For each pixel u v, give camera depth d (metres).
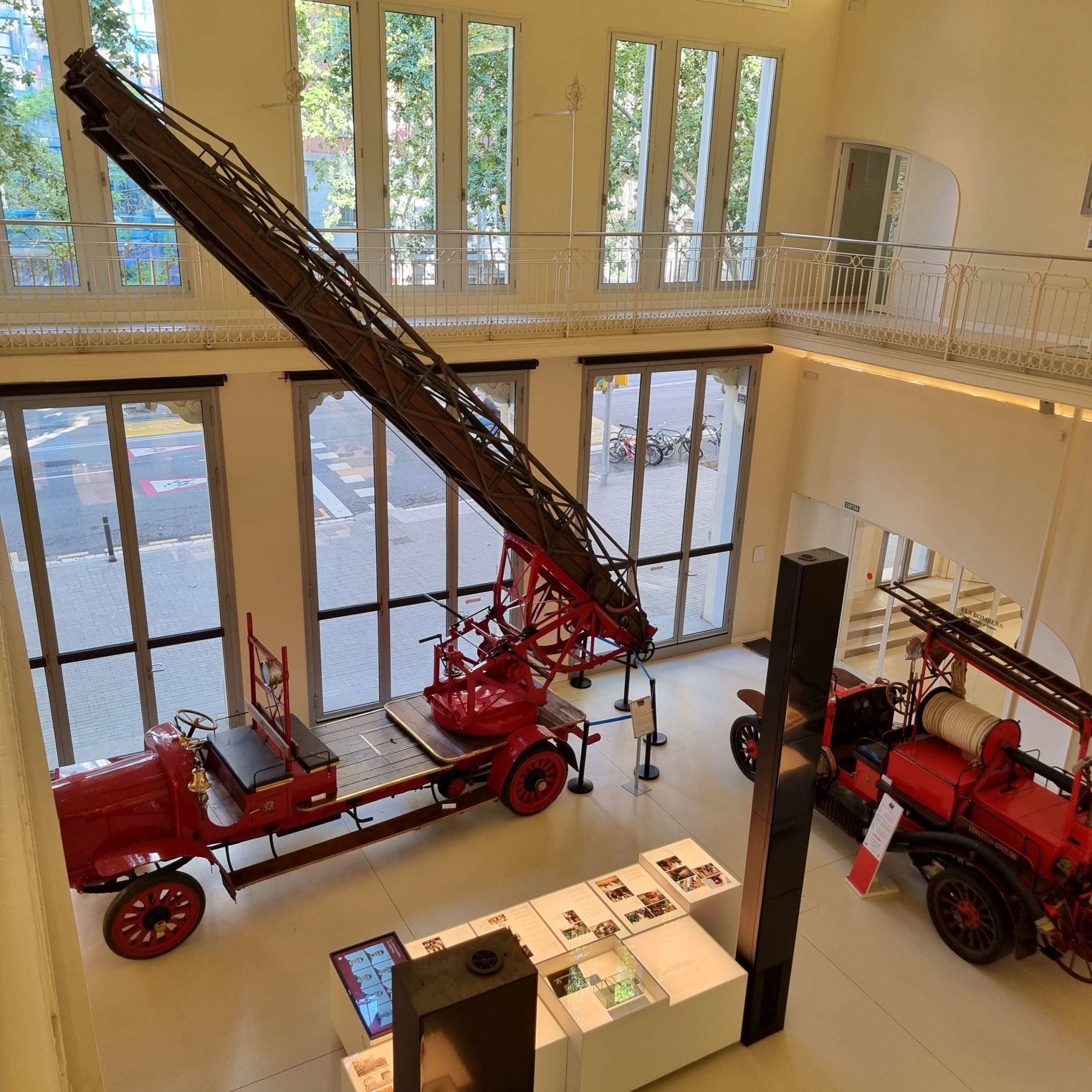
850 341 9.86
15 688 1.28
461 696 8.77
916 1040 6.48
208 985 6.71
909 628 11.96
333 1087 5.92
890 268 11.19
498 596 8.84
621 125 10.66
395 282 10.02
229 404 8.50
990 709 10.66
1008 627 10.73
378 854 8.19
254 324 8.59
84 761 8.77
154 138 5.51
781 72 11.30
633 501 11.11
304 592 9.40
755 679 11.49
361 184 9.52
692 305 11.68
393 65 9.31
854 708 8.70
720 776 9.49
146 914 6.84
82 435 8.02
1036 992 6.96
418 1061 2.67
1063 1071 6.27
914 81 10.81
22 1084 0.65
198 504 8.67
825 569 5.52
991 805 7.32
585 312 10.52
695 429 11.23
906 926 7.59
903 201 11.84
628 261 11.20
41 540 8.09
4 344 7.35
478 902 7.61
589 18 10.03
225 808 7.25
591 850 8.27
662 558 11.59
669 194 11.16
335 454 9.19
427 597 9.18
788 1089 6.06
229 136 8.69
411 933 7.25
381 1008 5.66
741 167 11.52
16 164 8.07
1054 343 9.52
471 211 10.16
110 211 8.52
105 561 8.41
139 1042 6.21
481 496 7.77
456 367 9.42
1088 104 9.27
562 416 10.29
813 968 7.10
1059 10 9.34
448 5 9.32
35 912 0.89
